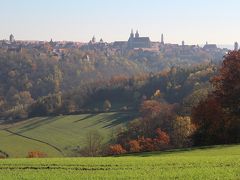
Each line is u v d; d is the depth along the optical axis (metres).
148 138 91.81
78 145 124.88
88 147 110.75
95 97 191.38
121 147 95.38
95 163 34.72
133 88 186.25
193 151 48.47
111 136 122.06
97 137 113.88
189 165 32.72
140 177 28.02
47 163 35.09
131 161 35.69
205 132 62.03
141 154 49.88
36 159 39.34
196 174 28.58
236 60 62.69
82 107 182.75
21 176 28.89
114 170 31.16
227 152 45.25
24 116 183.62
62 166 33.47
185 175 28.31
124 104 177.62
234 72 62.56
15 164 34.84
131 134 106.62
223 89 62.91
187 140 82.50
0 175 29.42
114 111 165.62
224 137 60.78
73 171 31.19
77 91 198.62
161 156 43.69
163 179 27.30
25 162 36.06
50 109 180.50
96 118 156.75
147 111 134.00
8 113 195.62
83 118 159.62
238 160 34.88
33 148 125.38
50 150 121.94
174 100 157.88
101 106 178.88
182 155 44.75
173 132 88.44
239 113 61.91
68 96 189.00
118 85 195.88
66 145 126.44
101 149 108.06
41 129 151.75
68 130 145.38
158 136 90.81
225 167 31.42
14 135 145.88
